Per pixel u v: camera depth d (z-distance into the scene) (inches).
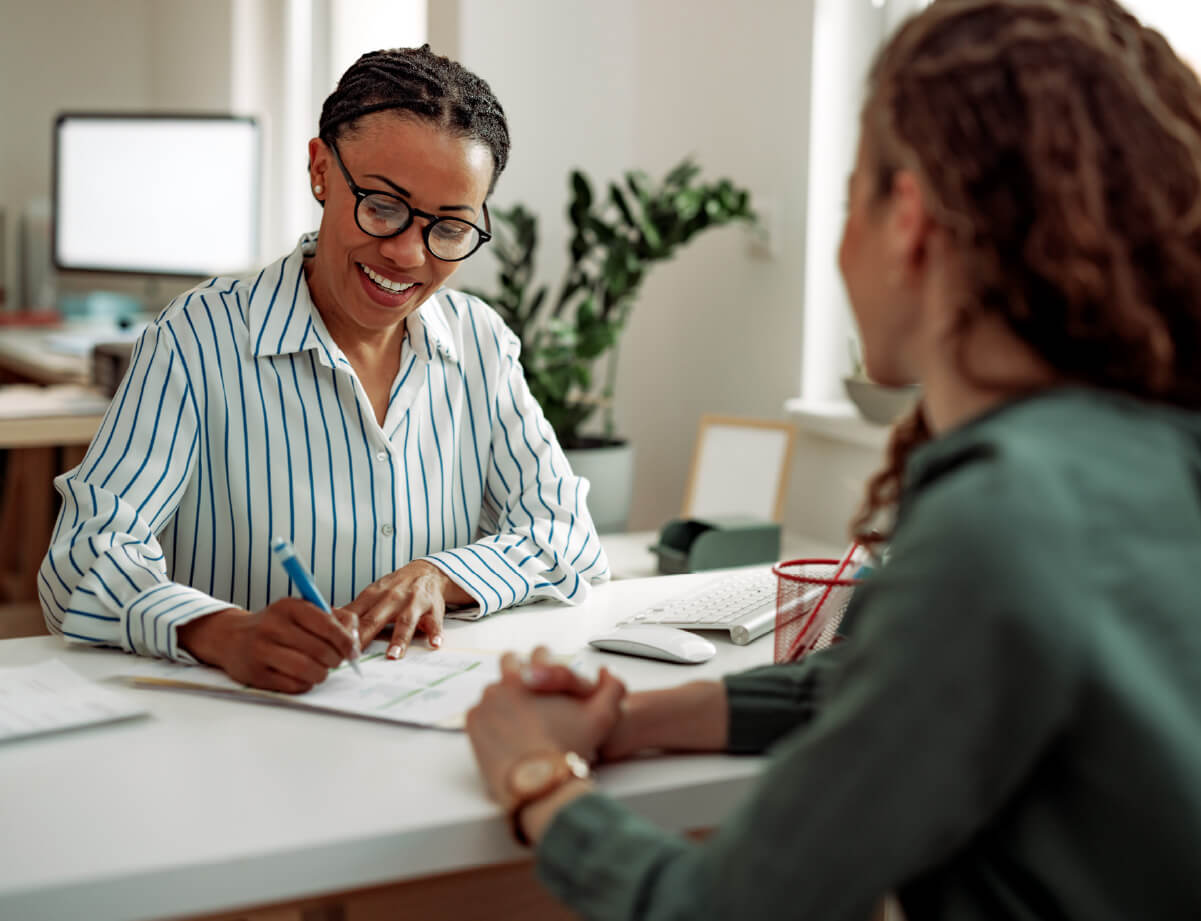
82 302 165.6
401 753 37.2
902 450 35.1
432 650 47.6
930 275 27.7
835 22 96.6
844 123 97.4
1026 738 22.9
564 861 29.0
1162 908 23.3
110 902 29.3
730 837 25.8
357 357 56.9
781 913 24.5
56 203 151.1
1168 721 22.9
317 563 55.7
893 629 23.8
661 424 116.6
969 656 22.8
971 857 25.5
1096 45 26.1
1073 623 22.6
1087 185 25.1
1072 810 23.8
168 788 34.4
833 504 97.3
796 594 45.6
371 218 51.3
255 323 54.6
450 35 109.6
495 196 110.7
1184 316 26.1
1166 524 24.4
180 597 46.2
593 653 48.1
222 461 54.9
